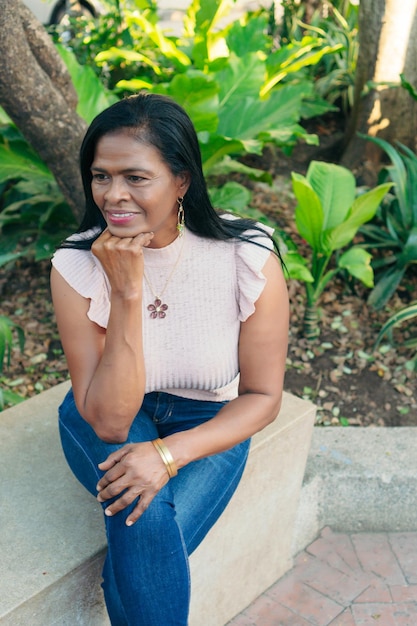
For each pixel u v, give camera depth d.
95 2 6.36
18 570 1.57
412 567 2.36
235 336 1.62
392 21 3.84
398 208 3.63
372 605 2.23
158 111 1.35
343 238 3.04
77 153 2.85
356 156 4.30
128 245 1.39
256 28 4.35
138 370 1.47
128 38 4.62
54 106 2.71
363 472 2.40
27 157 3.39
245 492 1.97
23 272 3.75
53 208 3.50
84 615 1.67
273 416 1.65
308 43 4.06
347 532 2.50
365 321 3.42
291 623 2.17
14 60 2.51
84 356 1.55
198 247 1.54
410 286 3.64
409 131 4.12
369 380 3.07
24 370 3.13
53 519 1.71
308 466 2.42
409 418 2.89
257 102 3.53
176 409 1.72
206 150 3.20
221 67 3.66
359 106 4.17
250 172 3.60
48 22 6.42
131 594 1.45
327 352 3.23
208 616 2.09
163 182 1.38
